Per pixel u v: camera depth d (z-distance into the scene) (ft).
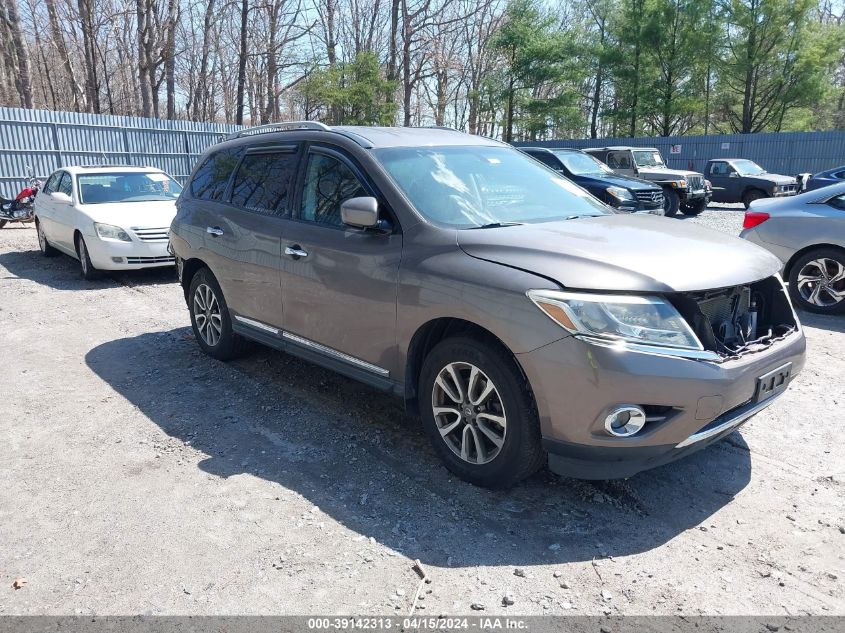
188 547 9.84
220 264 16.62
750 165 70.74
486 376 10.57
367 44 133.39
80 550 9.81
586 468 10.00
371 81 111.34
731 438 13.35
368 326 12.51
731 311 10.89
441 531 10.19
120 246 28.71
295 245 13.96
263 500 11.14
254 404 15.38
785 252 23.13
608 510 10.78
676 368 9.36
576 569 9.29
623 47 133.08
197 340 18.99
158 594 8.82
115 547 9.87
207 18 112.06
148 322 22.95
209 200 17.54
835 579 9.01
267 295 15.10
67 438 13.66
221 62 136.87
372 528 10.29
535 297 9.78
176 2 96.32
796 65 115.65
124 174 33.58
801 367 11.44
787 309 11.77
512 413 10.32
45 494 11.43
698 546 9.80
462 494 11.26
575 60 134.51
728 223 53.47
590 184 45.52
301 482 11.74
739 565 9.34
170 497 11.27
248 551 9.73
